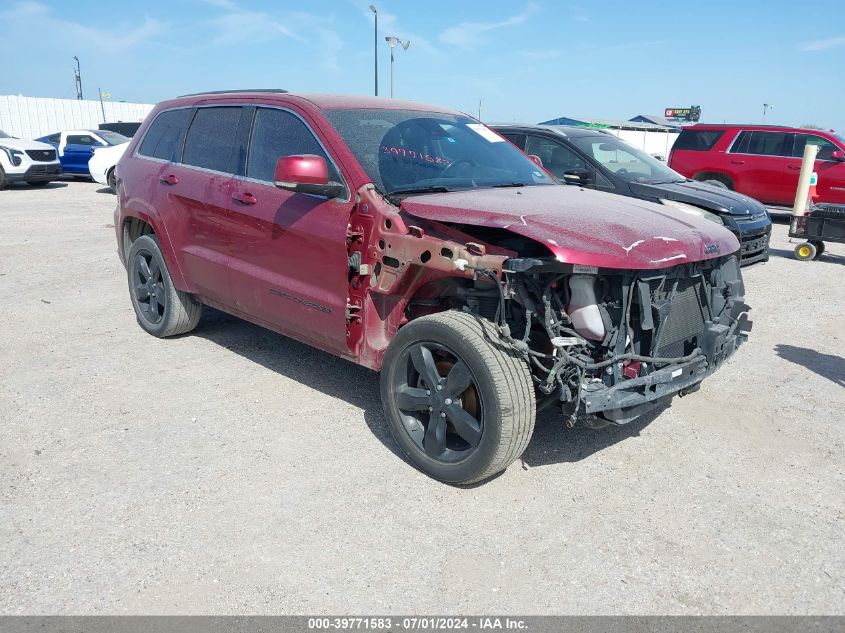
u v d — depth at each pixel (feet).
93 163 58.65
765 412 15.23
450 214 11.77
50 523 10.56
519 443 10.98
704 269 12.51
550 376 10.71
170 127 18.28
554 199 13.16
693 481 12.26
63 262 28.86
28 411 14.37
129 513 10.85
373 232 12.55
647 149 97.71
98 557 9.81
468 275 11.21
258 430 13.75
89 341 18.85
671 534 10.68
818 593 9.43
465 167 14.82
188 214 16.75
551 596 9.26
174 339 19.17
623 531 10.73
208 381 16.16
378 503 11.30
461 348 11.03
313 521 10.78
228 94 16.80
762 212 28.60
